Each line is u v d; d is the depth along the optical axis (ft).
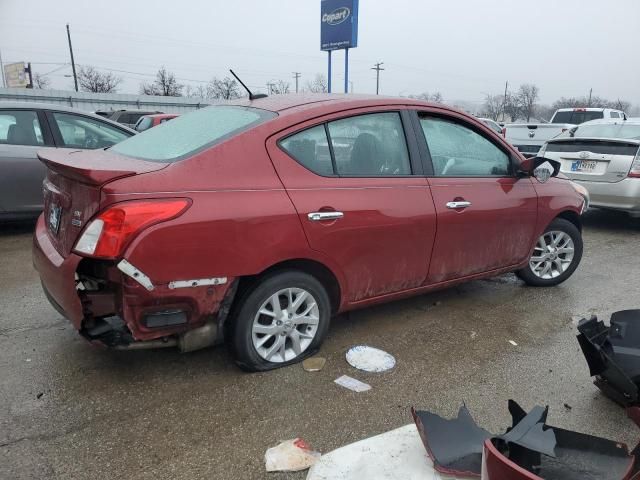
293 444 8.07
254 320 9.68
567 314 13.78
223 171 9.02
